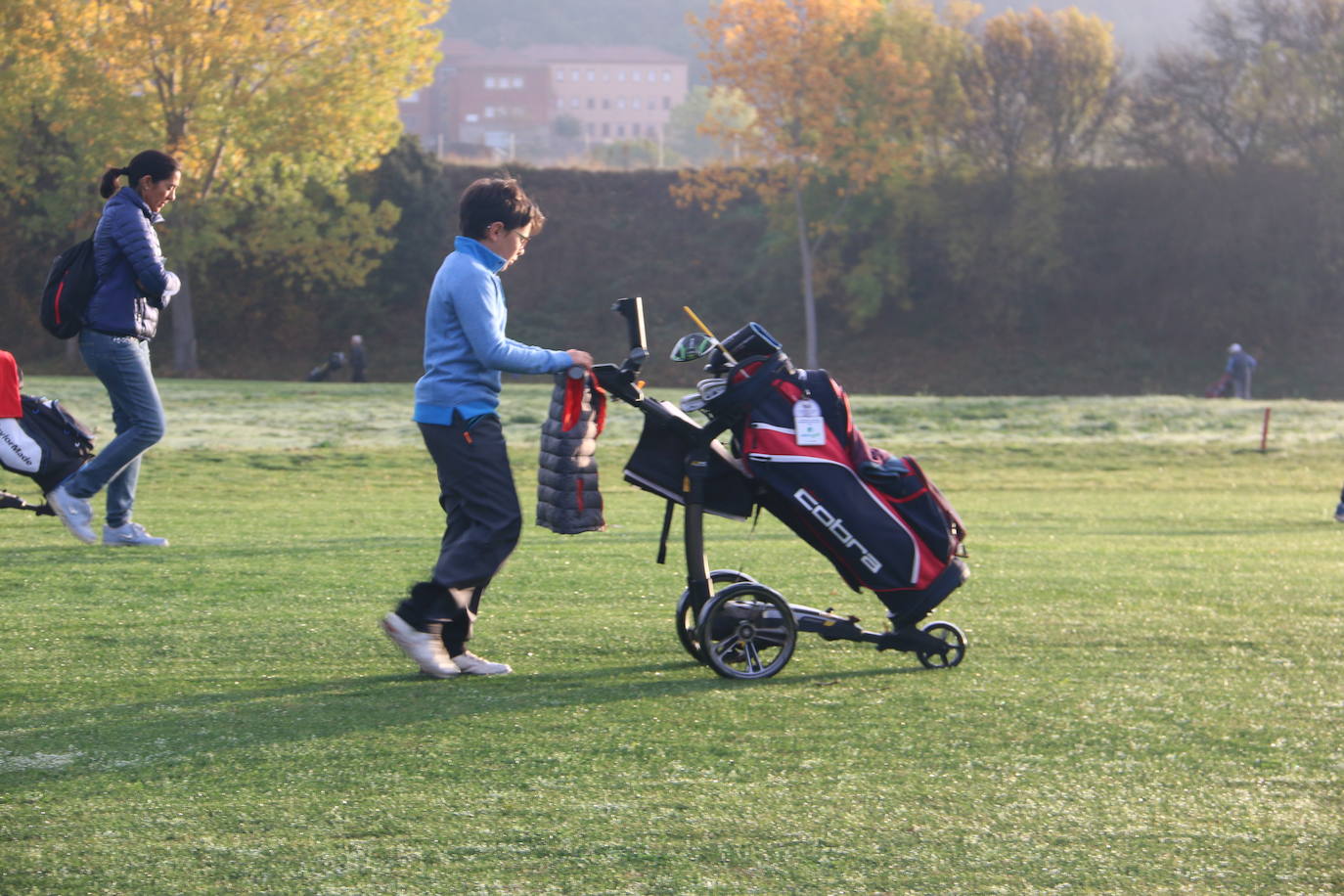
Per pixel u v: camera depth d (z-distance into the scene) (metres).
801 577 8.73
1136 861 3.46
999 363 55.44
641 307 5.46
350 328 57.12
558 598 7.62
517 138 163.25
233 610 6.92
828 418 5.55
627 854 3.44
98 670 5.50
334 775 4.08
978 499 17.95
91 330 7.36
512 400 30.22
